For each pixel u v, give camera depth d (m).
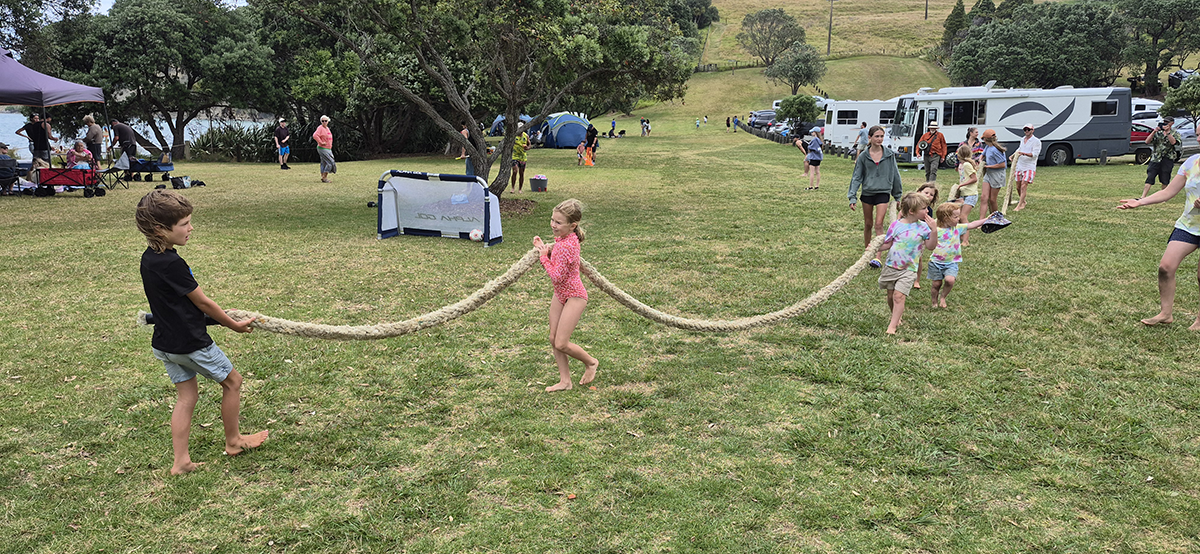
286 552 3.20
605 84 14.46
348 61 12.62
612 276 8.38
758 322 5.40
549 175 21.67
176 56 31.44
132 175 19.22
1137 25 64.75
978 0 119.19
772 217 12.91
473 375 5.27
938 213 6.77
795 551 3.18
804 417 4.54
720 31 122.12
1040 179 19.06
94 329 6.19
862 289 7.69
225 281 7.96
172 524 3.39
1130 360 5.48
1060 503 3.55
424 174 10.53
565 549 3.21
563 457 4.03
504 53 13.41
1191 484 3.70
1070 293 7.34
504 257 9.39
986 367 5.36
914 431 4.33
